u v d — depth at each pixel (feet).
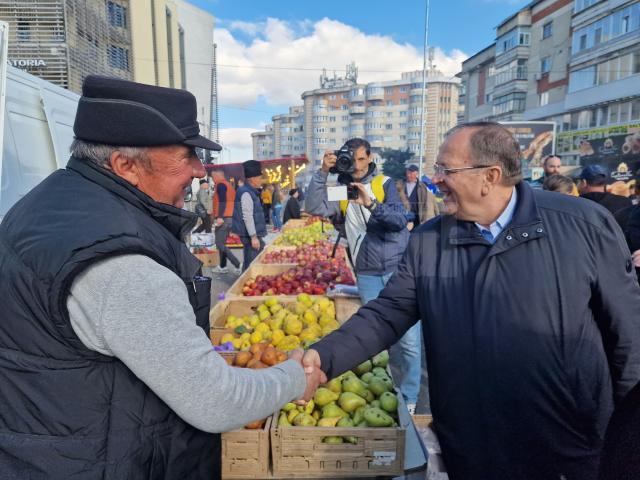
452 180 4.77
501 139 4.62
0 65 9.98
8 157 12.00
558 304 4.44
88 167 3.51
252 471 6.35
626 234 11.42
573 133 72.59
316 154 229.66
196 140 3.66
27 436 3.15
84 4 33.96
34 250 3.05
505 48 130.00
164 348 2.98
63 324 2.95
